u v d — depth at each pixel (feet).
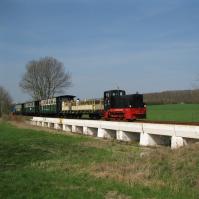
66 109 217.15
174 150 59.11
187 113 204.85
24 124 220.84
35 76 371.76
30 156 77.15
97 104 176.76
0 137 121.70
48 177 53.98
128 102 151.23
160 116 191.62
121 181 50.19
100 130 121.90
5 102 380.17
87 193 44.60
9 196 43.75
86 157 73.41
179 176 48.60
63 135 129.90
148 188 46.19
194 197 42.22
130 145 93.76
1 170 61.11
